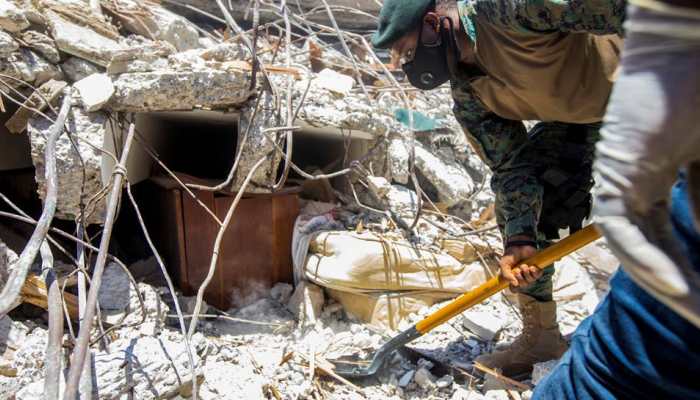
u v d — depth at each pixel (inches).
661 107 22.2
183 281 91.5
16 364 69.9
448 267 91.4
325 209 101.3
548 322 78.2
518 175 70.9
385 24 62.2
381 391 77.2
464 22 60.5
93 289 53.1
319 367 78.4
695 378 36.6
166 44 99.2
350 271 88.3
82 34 86.9
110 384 64.4
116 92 80.2
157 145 103.0
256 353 81.7
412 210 101.4
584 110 66.4
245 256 92.5
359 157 107.5
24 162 100.9
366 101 104.8
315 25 127.0
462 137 119.2
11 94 82.0
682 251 25.7
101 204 78.9
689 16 21.1
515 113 69.5
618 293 39.4
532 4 53.0
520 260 67.3
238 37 103.3
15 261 77.7
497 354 80.7
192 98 83.4
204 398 69.9
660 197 24.6
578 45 61.1
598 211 25.0
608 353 39.7
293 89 91.3
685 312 25.5
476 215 113.2
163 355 69.0
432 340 88.1
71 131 77.1
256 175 88.4
